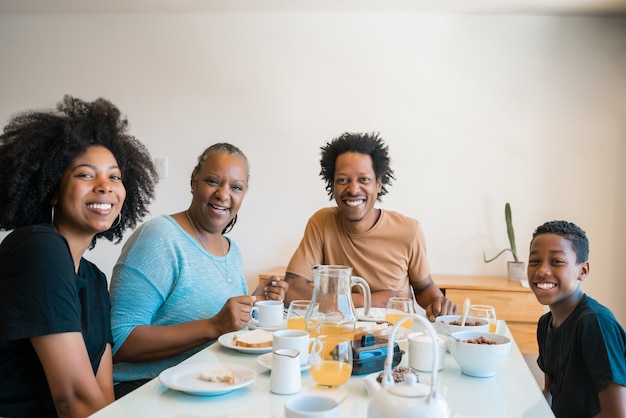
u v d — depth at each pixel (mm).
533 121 2992
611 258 2934
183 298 1480
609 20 2957
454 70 3041
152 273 1420
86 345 1105
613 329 1196
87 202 1111
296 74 3141
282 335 1107
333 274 1176
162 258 1440
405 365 1145
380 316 1580
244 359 1152
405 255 2037
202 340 1354
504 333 1504
